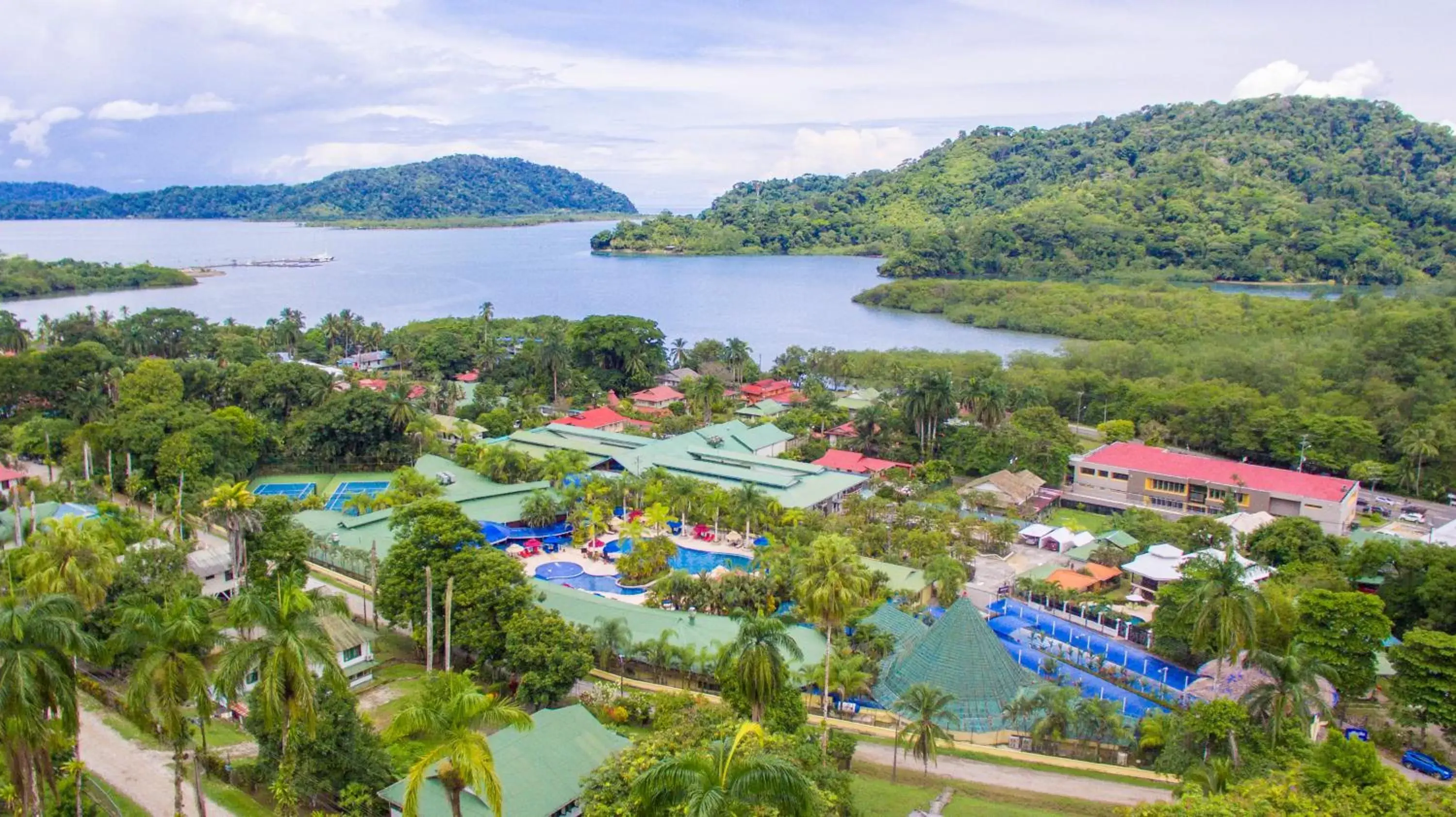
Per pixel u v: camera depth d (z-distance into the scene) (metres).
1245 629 81.50
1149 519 135.12
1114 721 80.69
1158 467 154.88
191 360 199.00
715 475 156.38
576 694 84.94
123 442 141.00
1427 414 172.50
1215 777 62.03
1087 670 97.19
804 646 92.81
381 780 63.66
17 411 172.12
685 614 98.06
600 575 120.19
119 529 102.12
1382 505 154.62
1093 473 160.50
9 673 49.25
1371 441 167.12
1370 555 107.62
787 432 191.62
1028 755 80.81
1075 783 75.62
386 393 170.62
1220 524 124.50
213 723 76.75
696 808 39.44
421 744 71.31
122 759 69.31
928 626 101.25
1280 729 68.19
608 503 139.38
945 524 128.88
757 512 132.50
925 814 68.19
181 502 121.56
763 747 57.28
